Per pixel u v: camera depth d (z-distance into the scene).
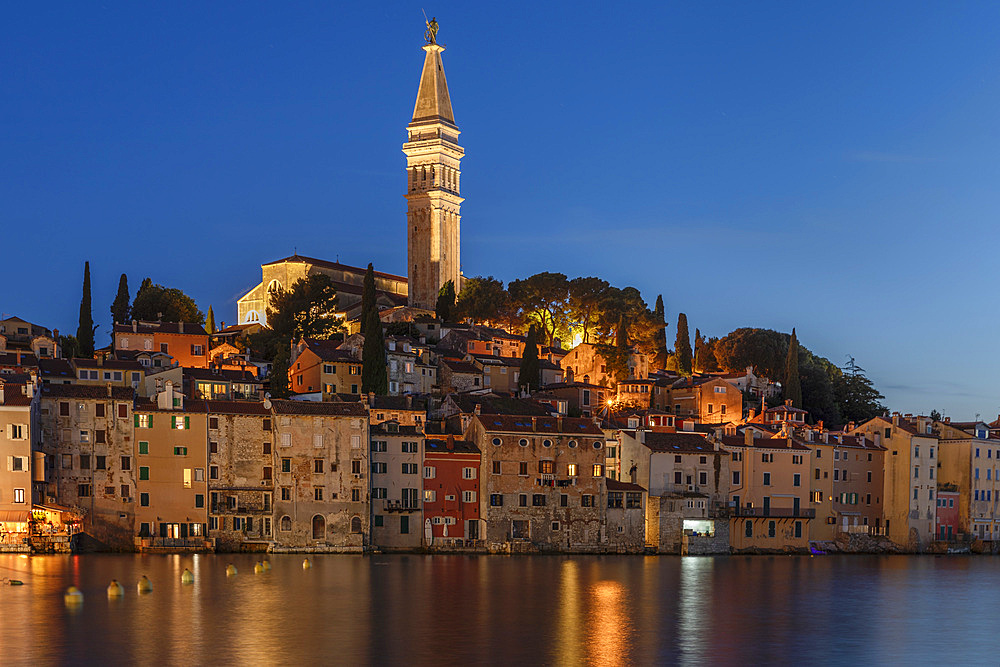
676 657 81.81
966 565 167.75
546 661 78.94
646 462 168.75
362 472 152.12
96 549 142.88
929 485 196.75
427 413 184.00
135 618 91.25
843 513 188.50
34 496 139.12
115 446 144.62
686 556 165.88
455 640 85.38
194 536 145.75
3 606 95.88
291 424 150.12
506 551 157.38
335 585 113.50
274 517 148.38
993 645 90.81
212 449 147.88
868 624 100.00
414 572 127.56
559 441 162.38
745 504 177.25
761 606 108.75
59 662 75.19
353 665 76.06
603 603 106.44
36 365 168.12
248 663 75.94
